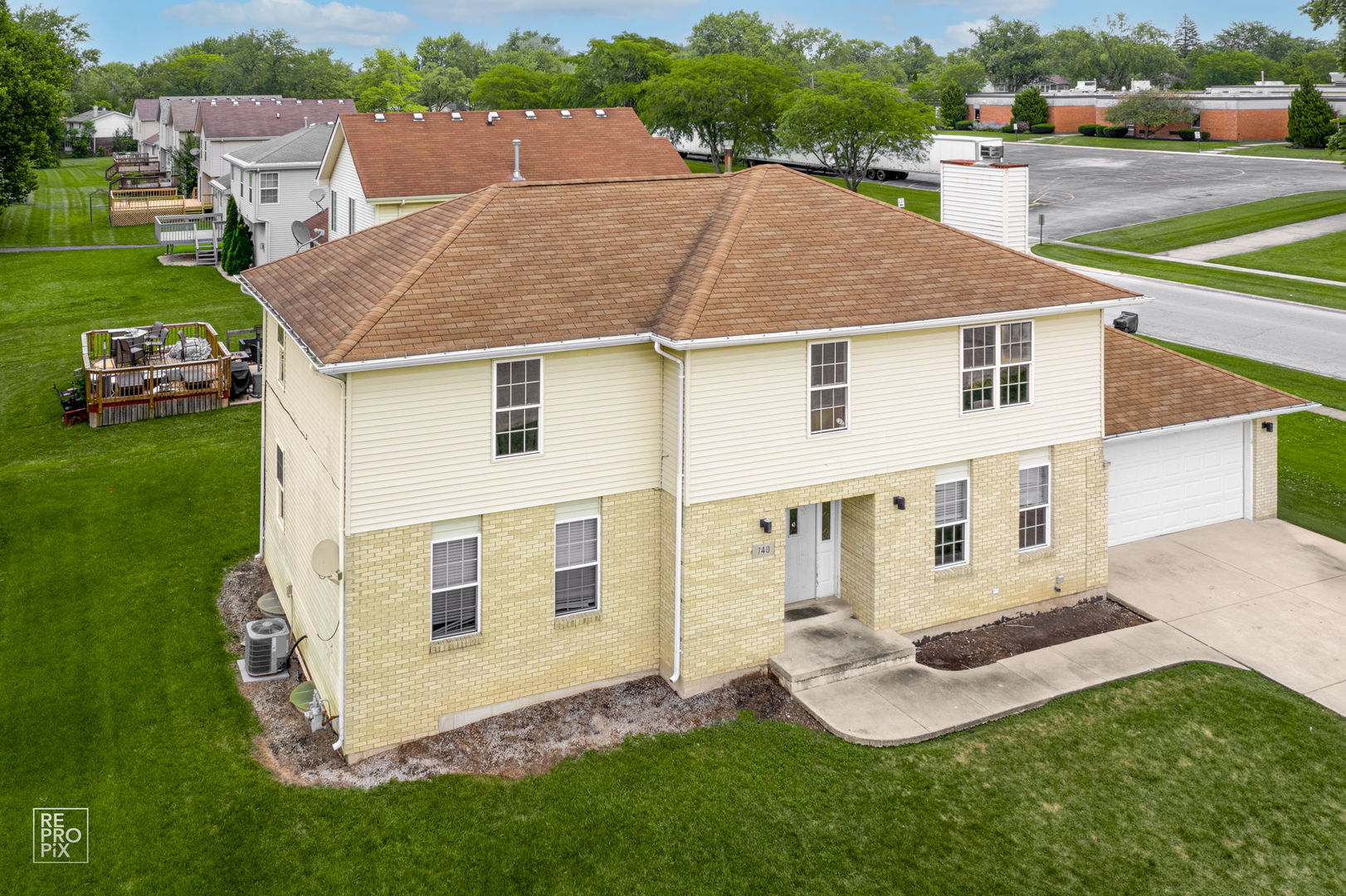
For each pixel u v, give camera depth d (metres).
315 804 13.70
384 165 35.50
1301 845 13.24
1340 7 59.38
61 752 14.78
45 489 24.64
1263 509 23.50
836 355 16.31
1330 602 19.38
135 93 146.75
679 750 14.85
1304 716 15.81
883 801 13.87
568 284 16.06
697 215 18.55
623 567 16.11
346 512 13.98
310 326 15.38
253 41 130.12
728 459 15.77
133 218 67.19
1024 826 13.48
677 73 62.97
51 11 106.25
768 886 12.42
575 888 12.38
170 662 17.22
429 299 14.98
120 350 30.94
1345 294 41.09
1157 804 13.94
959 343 17.28
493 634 15.30
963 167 27.42
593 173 38.03
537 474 15.17
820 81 57.84
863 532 17.47
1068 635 18.30
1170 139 88.69
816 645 17.02
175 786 14.05
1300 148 77.56
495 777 14.30
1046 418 18.45
